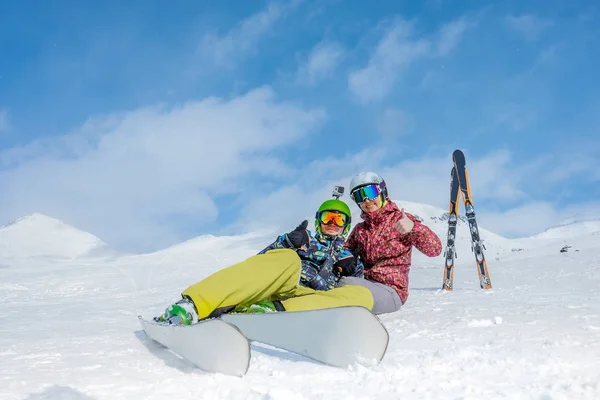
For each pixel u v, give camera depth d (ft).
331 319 7.53
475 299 15.07
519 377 6.75
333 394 6.15
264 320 8.48
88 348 8.54
